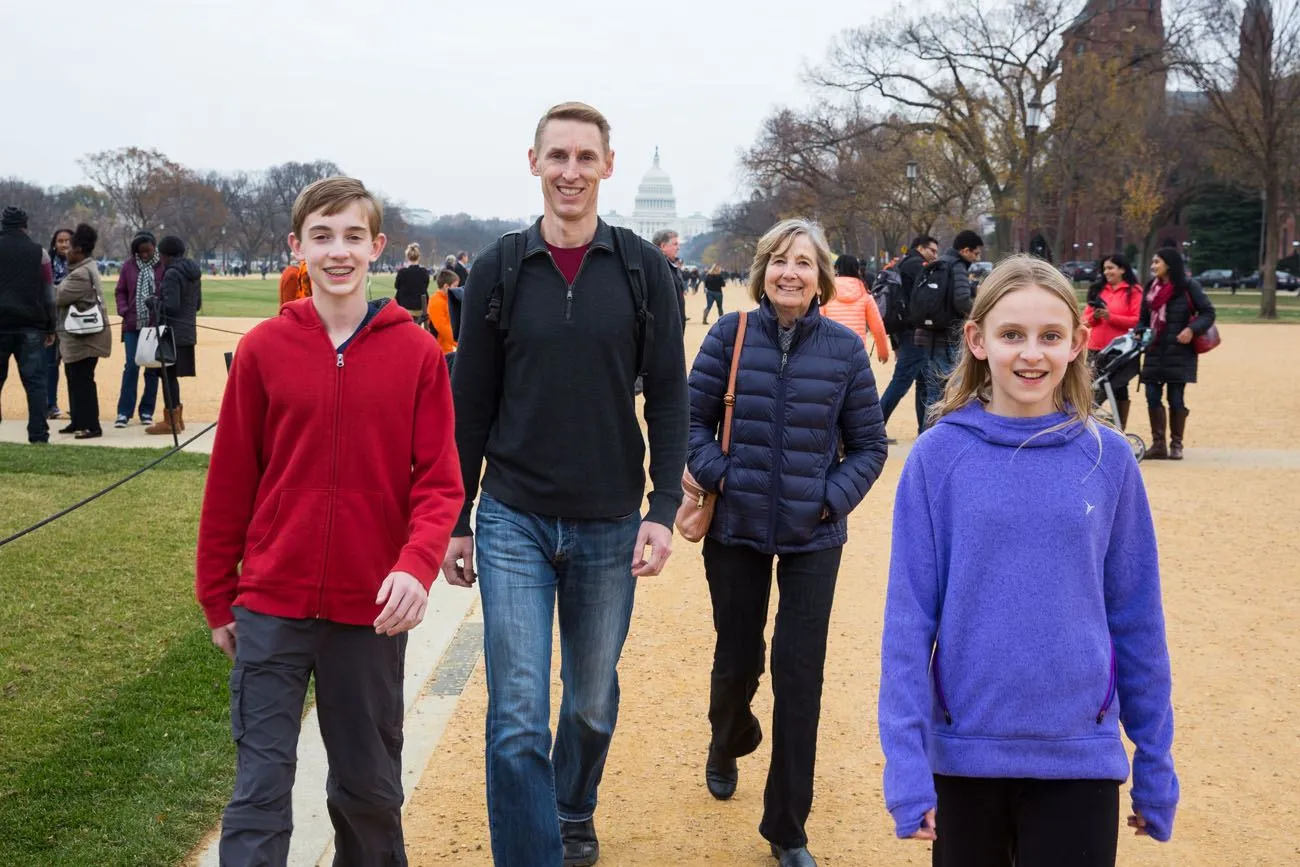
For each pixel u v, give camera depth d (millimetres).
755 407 4164
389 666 3375
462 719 5367
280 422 3299
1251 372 24250
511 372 3711
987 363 3037
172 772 4645
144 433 13680
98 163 104312
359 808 3373
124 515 9070
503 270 3672
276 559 3264
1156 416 12828
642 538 3764
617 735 5203
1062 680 2754
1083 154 53094
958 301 12086
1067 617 2773
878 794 4617
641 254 3746
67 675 5727
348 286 3322
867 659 6184
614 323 3668
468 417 3766
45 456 11516
